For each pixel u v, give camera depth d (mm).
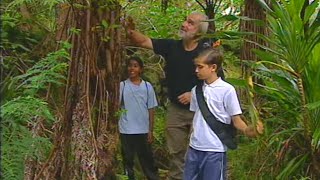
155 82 4512
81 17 2094
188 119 3236
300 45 2768
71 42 2117
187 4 5398
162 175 4012
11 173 1779
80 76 2100
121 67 2221
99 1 2084
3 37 2383
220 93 2637
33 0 2047
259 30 3961
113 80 2168
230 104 2617
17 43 2795
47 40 2666
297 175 2932
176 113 3268
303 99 2863
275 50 3109
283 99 2951
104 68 2145
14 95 2096
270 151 3129
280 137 3039
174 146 3307
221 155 2660
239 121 2615
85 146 2055
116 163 2248
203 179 2691
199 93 2721
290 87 2896
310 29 2752
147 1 5047
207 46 3068
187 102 3176
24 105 1842
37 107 1903
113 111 2170
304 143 2936
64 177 2096
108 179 2170
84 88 2096
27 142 1883
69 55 2145
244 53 4027
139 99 3551
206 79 2695
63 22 2193
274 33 2885
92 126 2092
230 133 2689
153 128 3955
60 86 2191
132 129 3527
